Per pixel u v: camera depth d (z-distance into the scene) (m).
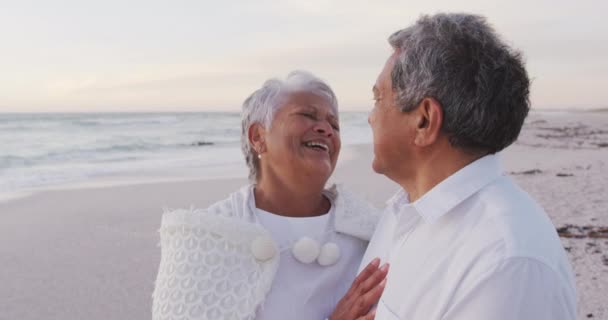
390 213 1.99
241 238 2.00
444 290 1.31
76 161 18.44
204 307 1.91
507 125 1.36
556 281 1.14
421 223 1.49
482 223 1.29
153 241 6.79
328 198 2.42
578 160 14.13
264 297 1.96
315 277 2.13
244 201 2.24
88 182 12.38
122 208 8.82
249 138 2.27
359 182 11.08
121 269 5.71
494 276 1.16
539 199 8.44
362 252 2.29
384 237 1.94
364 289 1.80
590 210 7.51
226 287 1.94
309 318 2.07
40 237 7.03
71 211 8.62
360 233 2.26
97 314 4.58
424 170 1.49
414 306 1.38
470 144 1.39
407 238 1.51
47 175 14.11
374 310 1.69
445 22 1.40
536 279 1.13
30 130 35.00
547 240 1.21
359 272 1.99
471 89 1.33
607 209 7.54
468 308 1.19
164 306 1.94
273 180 2.25
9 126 36.97
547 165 13.23
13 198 9.98
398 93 1.46
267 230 2.05
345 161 16.20
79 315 4.56
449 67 1.35
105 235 7.09
